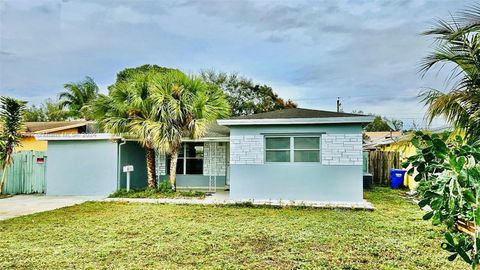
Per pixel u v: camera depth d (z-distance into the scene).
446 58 4.98
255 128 10.88
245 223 7.53
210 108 11.87
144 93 11.84
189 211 9.09
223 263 4.91
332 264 4.84
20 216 8.48
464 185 1.81
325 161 10.45
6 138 12.54
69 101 28.23
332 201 10.35
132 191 12.09
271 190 10.73
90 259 5.10
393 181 14.45
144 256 5.24
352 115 10.56
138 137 11.99
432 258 5.03
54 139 12.66
